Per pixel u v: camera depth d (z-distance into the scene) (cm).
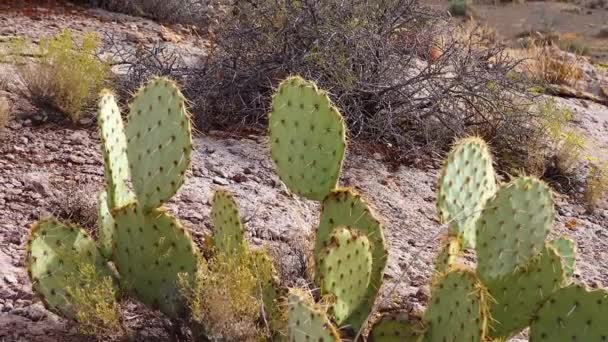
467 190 409
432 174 711
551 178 777
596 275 591
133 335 386
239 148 688
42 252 392
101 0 1185
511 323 375
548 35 2394
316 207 597
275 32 771
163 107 386
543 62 1222
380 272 386
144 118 390
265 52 777
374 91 739
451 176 405
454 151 408
